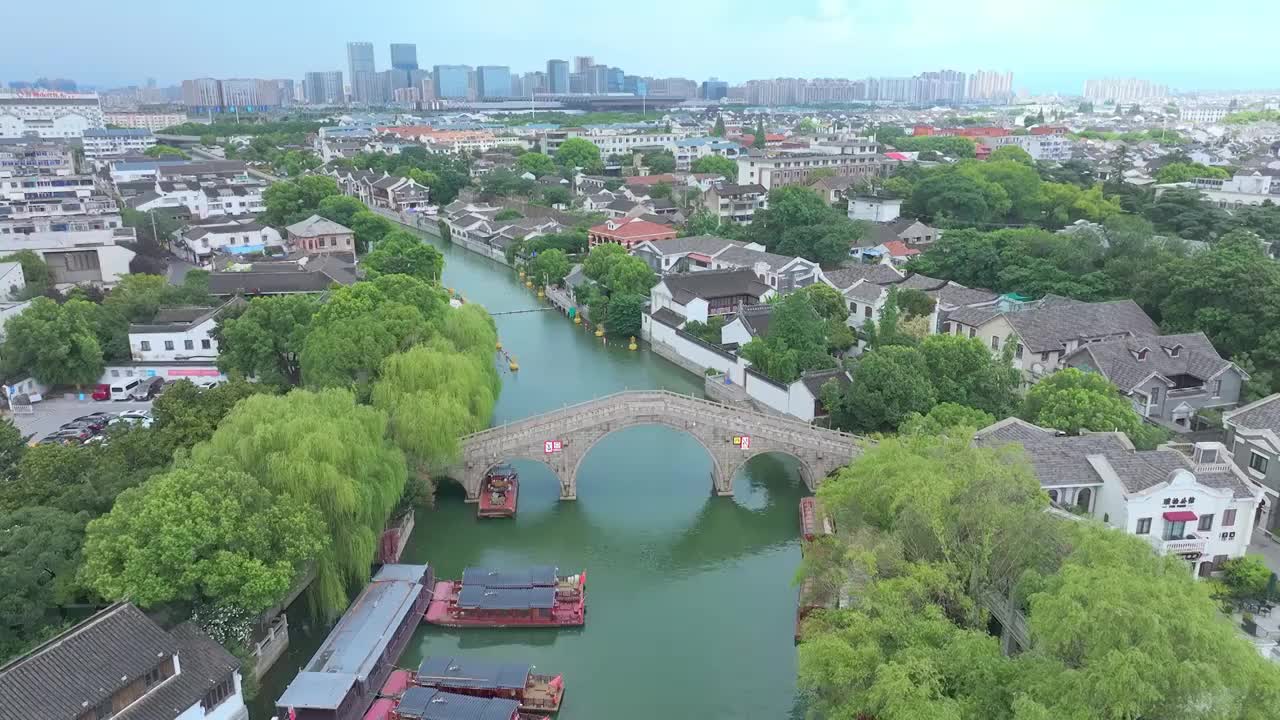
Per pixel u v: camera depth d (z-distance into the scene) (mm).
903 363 85062
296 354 92625
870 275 133750
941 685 38188
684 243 156250
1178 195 161875
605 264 142375
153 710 43406
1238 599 58812
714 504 81625
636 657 60344
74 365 97562
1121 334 102000
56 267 139000
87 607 51438
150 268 144000
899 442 58375
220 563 48625
